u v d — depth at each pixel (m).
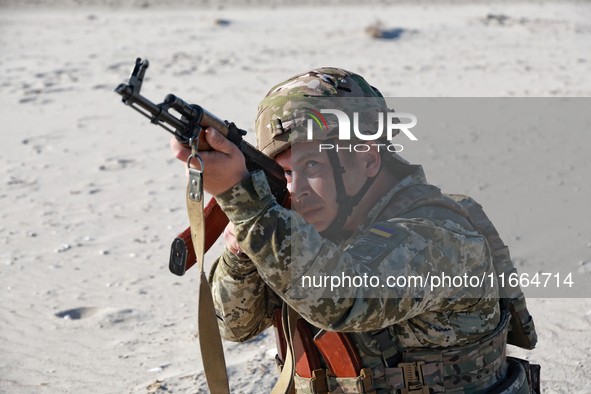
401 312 1.18
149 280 3.64
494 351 1.36
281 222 1.12
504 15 18.30
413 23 17.30
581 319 2.87
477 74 10.86
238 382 2.44
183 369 2.60
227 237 1.44
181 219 4.75
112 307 3.28
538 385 1.61
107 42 14.61
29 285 3.60
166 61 12.24
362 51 13.48
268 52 13.34
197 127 1.07
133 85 0.99
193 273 3.74
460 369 1.32
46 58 12.61
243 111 8.45
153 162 6.36
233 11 21.17
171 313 3.19
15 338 2.95
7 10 21.06
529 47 13.70
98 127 7.86
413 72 11.15
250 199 1.12
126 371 2.61
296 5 22.91
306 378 1.39
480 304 1.33
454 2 23.09
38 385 2.51
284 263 1.12
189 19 18.75
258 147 1.40
